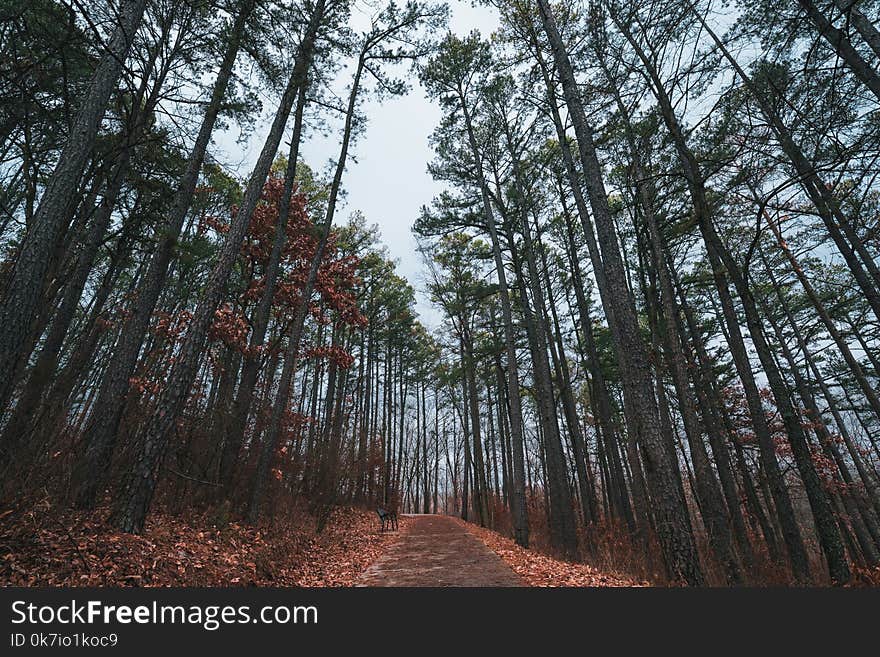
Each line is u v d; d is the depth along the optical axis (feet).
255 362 38.40
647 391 20.80
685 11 23.29
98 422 23.65
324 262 57.47
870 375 53.06
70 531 16.93
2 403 16.10
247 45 30.55
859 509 49.85
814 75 22.09
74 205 25.89
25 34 22.72
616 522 50.37
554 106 38.37
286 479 43.24
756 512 47.37
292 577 23.13
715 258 31.30
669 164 36.86
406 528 69.56
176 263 55.77
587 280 65.36
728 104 26.81
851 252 29.40
